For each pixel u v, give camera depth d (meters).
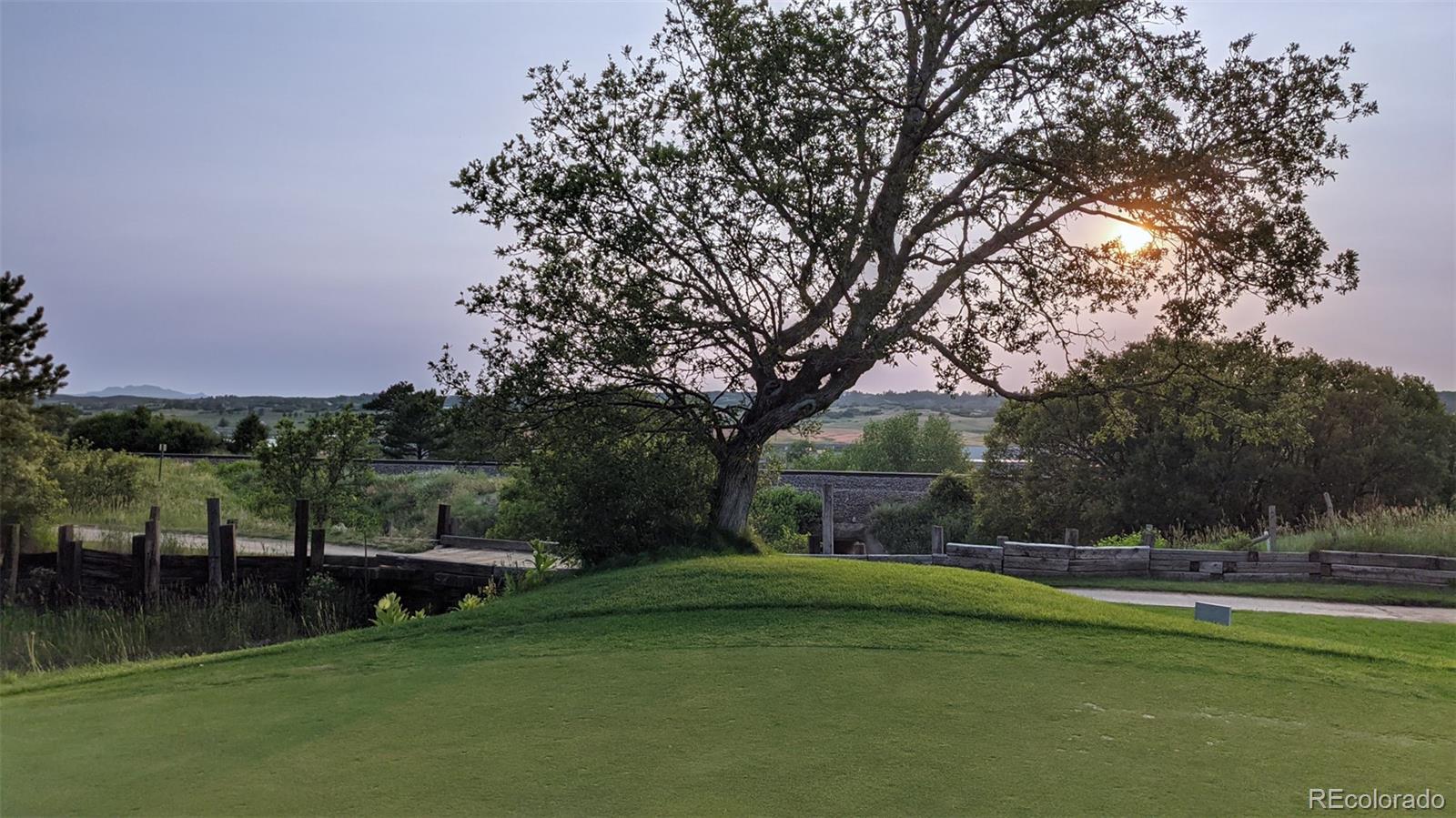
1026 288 15.60
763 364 14.98
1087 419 29.20
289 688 7.49
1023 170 15.09
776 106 14.16
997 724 6.10
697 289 14.57
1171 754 5.55
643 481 14.01
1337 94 13.77
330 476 22.83
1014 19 14.28
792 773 5.20
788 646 8.40
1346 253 14.11
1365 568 16.09
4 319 23.47
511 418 14.84
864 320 14.30
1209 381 16.19
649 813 4.65
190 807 4.85
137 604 16.73
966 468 42.03
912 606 9.71
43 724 6.56
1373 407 27.88
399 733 6.09
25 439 22.80
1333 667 7.70
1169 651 8.16
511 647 8.74
